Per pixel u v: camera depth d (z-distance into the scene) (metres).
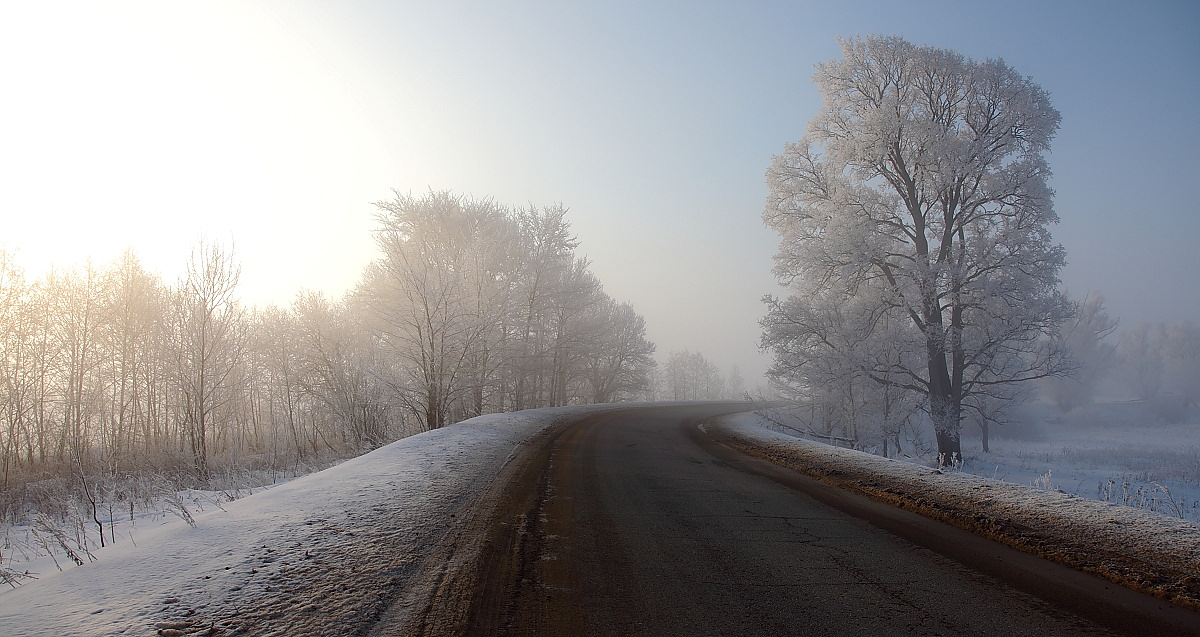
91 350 23.70
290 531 5.71
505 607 4.07
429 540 5.68
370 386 22.34
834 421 26.06
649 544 5.78
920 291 21.48
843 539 6.04
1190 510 10.20
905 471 9.78
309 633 3.54
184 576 4.44
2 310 20.50
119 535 7.21
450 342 23.36
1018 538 5.95
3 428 20.28
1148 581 4.68
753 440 16.38
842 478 9.87
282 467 17.23
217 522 6.04
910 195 23.45
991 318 22.03
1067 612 4.10
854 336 23.33
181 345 21.34
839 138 24.61
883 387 24.47
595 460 11.98
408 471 9.43
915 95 23.41
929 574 4.92
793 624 3.83
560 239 33.81
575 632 3.66
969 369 26.41
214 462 17.98
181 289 22.31
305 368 23.08
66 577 4.44
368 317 25.38
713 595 4.38
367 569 4.74
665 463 11.76
